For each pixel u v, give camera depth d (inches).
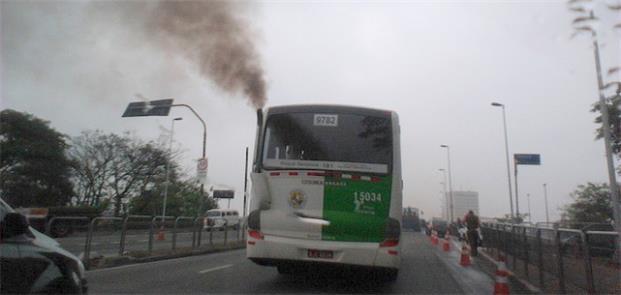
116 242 526.0
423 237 1502.2
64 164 1302.9
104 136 1450.5
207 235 766.5
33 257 170.6
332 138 328.5
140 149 1486.2
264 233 318.0
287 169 324.5
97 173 1424.7
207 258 569.3
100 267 453.7
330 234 309.3
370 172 320.5
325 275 403.5
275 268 449.4
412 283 386.9
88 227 482.9
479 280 423.8
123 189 1486.2
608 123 759.7
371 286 360.8
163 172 1556.3
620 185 922.7
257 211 323.0
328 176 319.3
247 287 332.8
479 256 686.5
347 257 304.7
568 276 313.4
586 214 1588.3
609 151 751.1
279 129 336.5
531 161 1320.1
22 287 163.3
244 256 602.5
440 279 417.7
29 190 1206.9
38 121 1270.9
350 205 315.0
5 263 158.9
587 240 280.8
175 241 650.2
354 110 336.5
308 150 327.0
